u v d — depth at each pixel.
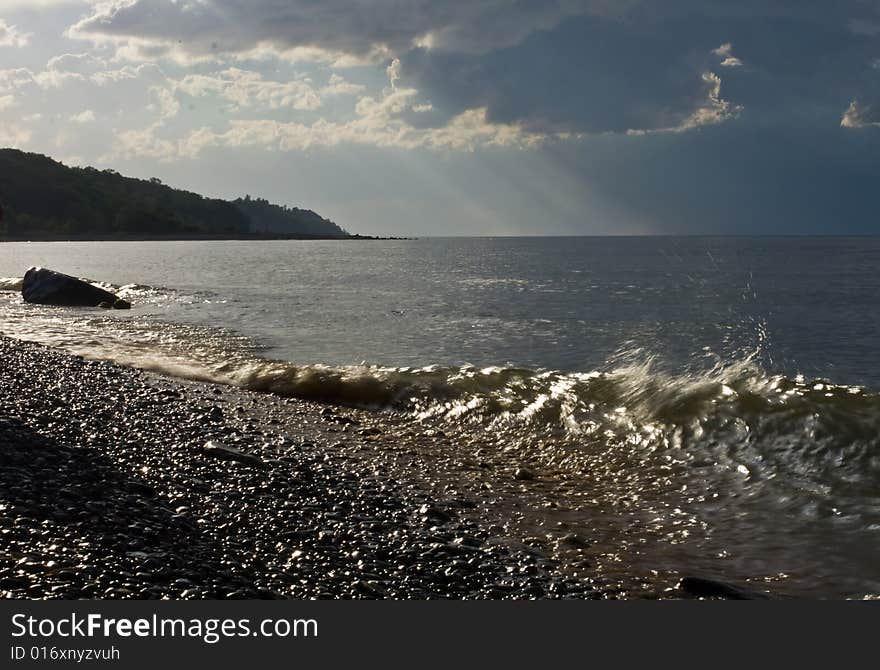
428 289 48.41
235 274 65.75
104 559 6.16
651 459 11.30
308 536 7.64
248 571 6.57
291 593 6.28
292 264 88.31
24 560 5.91
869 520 8.62
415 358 20.56
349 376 16.38
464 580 7.00
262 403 14.92
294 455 10.91
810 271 73.31
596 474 10.78
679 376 14.66
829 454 10.53
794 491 9.63
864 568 7.45
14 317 28.59
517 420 13.59
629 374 15.36
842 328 28.70
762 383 13.15
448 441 12.59
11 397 12.43
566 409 13.72
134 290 42.22
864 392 12.30
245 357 20.16
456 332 26.11
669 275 67.75
